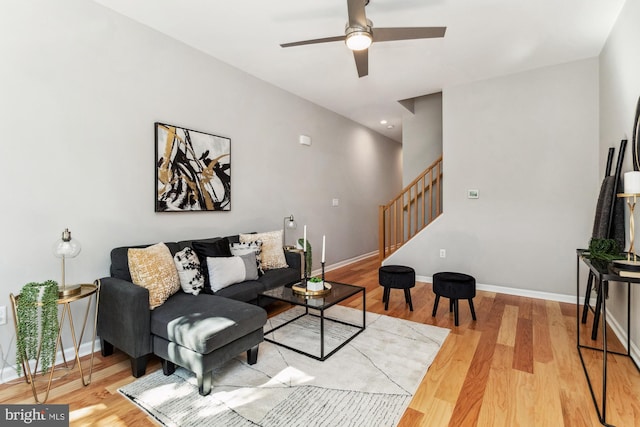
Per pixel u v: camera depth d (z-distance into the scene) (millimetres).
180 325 1943
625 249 2586
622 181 2631
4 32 2014
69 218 2311
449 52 3236
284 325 2977
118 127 2576
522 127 3756
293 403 1805
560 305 3480
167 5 2471
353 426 1624
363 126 6234
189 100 3105
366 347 2504
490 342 2578
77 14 2330
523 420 1656
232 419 1673
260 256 3359
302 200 4652
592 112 3412
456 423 1639
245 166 3732
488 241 4004
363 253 6336
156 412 1728
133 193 2682
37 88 2148
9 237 2049
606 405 1762
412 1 2418
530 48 3172
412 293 3973
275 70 3676
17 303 1825
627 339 2340
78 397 1858
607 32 2873
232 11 2555
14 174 2062
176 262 2549
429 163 5383
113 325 2168
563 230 3588
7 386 1969
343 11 2564
